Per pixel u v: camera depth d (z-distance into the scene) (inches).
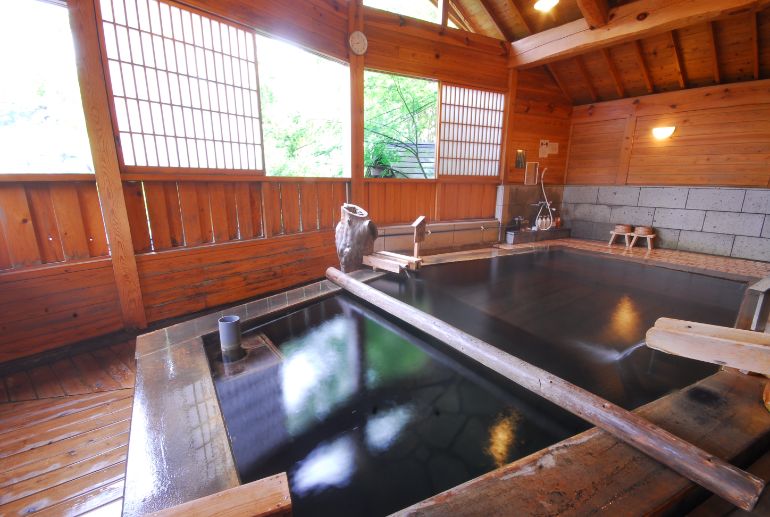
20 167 193.8
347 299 129.8
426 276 159.0
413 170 323.6
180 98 117.4
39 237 98.0
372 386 79.0
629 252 210.1
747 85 187.6
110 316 110.3
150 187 115.9
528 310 122.9
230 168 133.6
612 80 228.1
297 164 391.9
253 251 143.2
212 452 54.1
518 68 220.2
